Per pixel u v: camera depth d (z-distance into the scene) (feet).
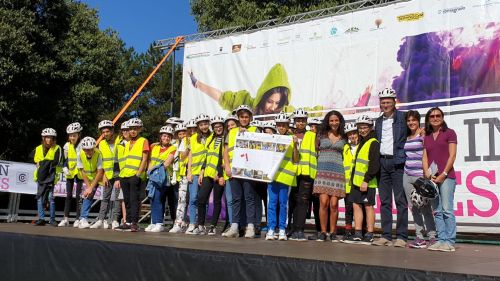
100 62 58.70
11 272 20.01
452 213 18.58
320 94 32.01
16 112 51.65
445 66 27.07
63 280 18.34
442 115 19.20
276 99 34.04
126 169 26.30
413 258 14.33
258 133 22.41
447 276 10.45
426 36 27.94
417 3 28.45
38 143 55.26
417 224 20.10
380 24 29.84
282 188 22.38
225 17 57.00
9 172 37.32
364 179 21.70
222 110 36.83
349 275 11.89
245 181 23.26
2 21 49.37
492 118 25.17
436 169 18.98
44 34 52.75
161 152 26.99
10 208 38.42
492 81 25.41
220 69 37.29
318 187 22.90
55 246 18.70
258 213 23.98
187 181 27.66
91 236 19.76
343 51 31.27
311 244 19.81
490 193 24.81
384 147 21.26
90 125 59.36
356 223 22.25
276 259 13.19
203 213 25.45
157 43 42.19
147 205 47.75
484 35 25.89
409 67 28.43
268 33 35.04
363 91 30.17
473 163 25.46
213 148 25.45
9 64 48.14
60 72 53.83
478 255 16.34
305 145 22.85
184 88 39.24
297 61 33.32
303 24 33.35
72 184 31.07
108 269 17.13
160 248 15.75
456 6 26.99
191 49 39.17
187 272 15.03
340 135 23.43
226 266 14.16
